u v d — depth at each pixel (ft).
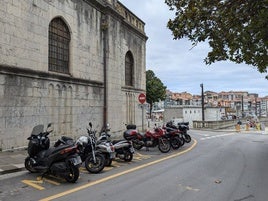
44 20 47.11
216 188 25.63
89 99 59.77
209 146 59.16
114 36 69.77
